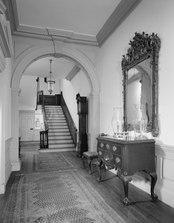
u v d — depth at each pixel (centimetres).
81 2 363
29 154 689
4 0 312
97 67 521
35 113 1262
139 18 332
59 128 945
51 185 340
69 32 477
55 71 811
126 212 237
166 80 267
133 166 262
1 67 301
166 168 268
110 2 362
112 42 438
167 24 266
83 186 333
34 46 474
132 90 349
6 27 313
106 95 470
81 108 632
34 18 419
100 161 352
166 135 267
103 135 391
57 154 685
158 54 281
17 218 224
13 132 446
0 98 309
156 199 272
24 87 1096
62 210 243
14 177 391
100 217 225
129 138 300
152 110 287
